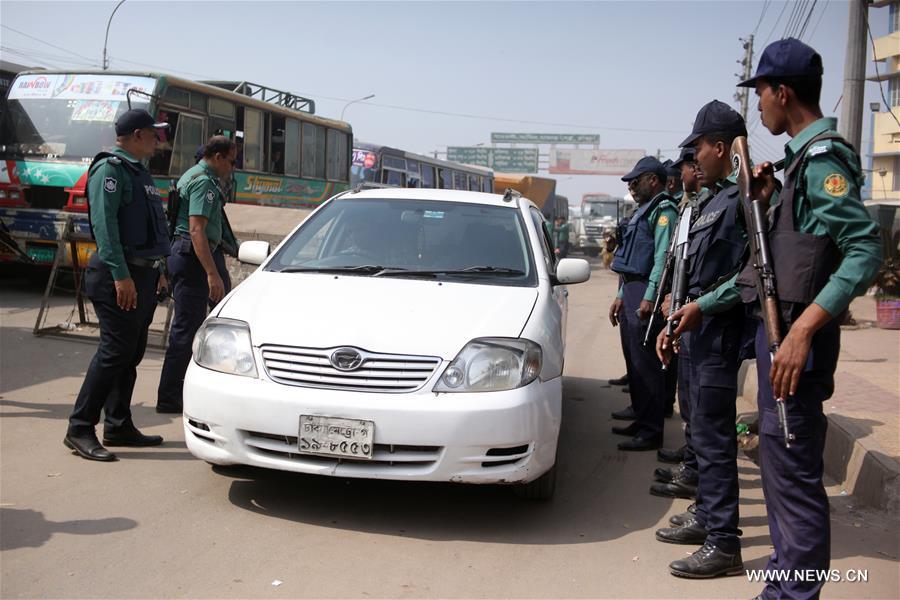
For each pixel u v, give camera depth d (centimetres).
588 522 428
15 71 1436
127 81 1248
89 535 378
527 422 391
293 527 399
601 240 4659
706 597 346
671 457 547
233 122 1476
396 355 391
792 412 293
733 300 351
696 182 459
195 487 448
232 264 1055
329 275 481
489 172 3216
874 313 1462
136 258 487
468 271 492
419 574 354
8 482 443
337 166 1947
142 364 769
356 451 380
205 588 332
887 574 373
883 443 500
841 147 282
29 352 781
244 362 405
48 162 1179
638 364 573
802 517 297
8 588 325
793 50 298
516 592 342
